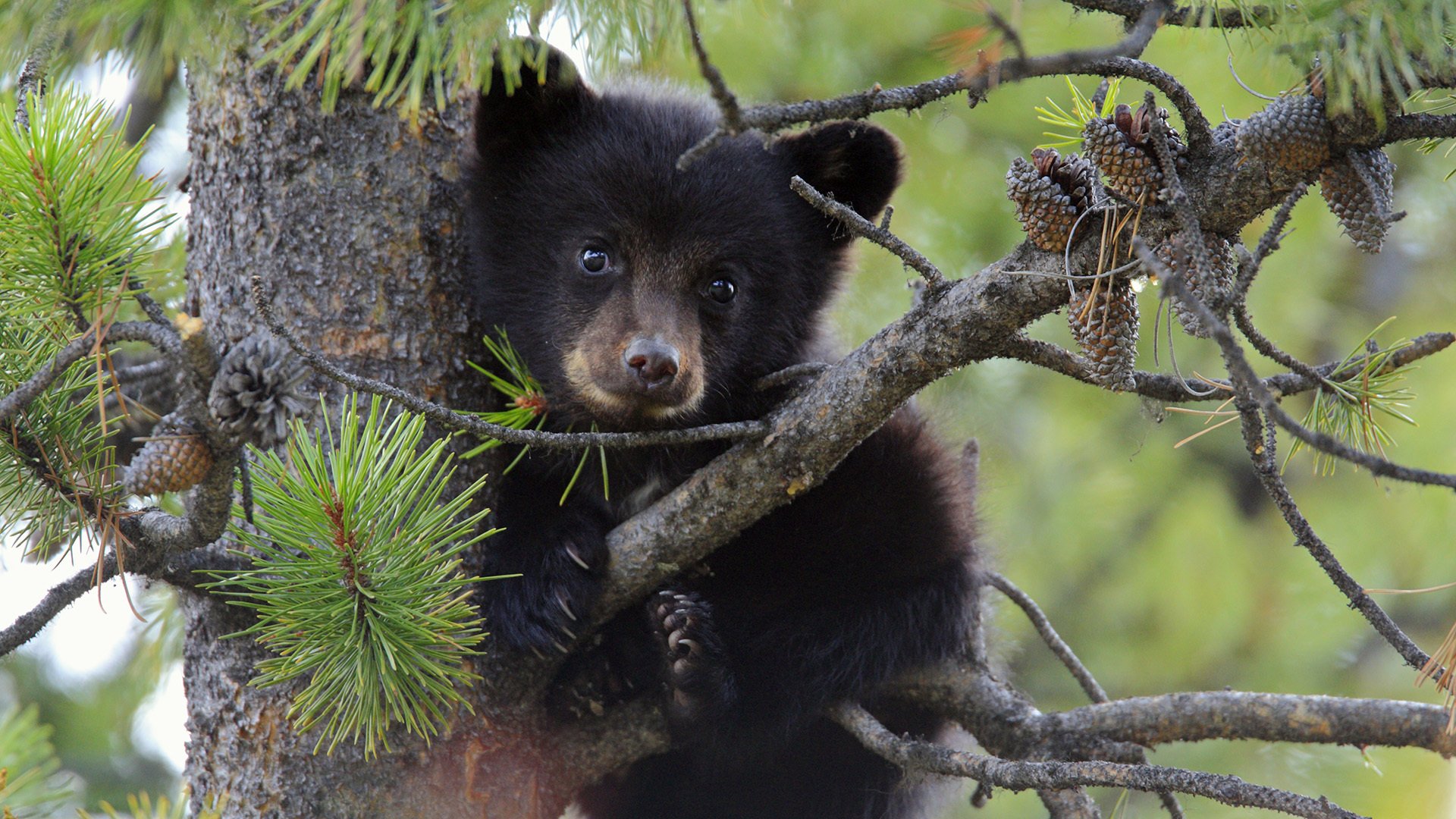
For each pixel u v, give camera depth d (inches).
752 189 287.3
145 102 340.5
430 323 230.1
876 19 416.8
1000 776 195.2
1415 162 466.6
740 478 208.4
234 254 219.9
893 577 281.9
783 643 272.2
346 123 224.4
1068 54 134.6
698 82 387.5
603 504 296.5
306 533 177.0
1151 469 511.2
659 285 275.1
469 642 194.5
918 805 313.3
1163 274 137.6
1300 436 134.0
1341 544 510.3
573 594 231.8
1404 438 497.0
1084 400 511.2
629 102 297.9
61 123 180.7
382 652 181.2
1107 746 219.1
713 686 247.9
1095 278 164.7
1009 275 177.8
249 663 205.9
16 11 155.6
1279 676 492.1
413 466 188.4
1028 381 510.3
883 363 191.2
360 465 178.9
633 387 260.7
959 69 148.4
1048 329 472.4
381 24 162.6
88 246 179.9
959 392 448.8
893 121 429.4
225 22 171.3
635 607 252.7
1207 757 446.9
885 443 291.3
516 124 282.2
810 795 295.1
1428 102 187.2
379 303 224.5
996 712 260.8
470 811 214.1
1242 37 192.7
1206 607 498.9
